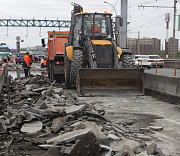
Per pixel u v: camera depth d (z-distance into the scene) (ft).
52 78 74.95
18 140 21.21
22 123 24.30
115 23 57.31
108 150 16.72
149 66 139.13
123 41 122.93
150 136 24.23
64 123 23.39
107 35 56.90
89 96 47.34
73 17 62.54
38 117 25.09
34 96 41.98
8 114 29.91
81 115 26.13
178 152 20.29
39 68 131.85
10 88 53.36
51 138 20.31
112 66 52.06
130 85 49.78
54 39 73.87
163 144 22.06
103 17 57.21
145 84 56.44
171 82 46.42
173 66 152.66
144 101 42.78
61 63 72.13
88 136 16.20
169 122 29.27
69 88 58.90
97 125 21.35
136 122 29.19
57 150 17.26
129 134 23.30
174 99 43.91
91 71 48.16
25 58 80.02
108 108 36.96
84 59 55.67
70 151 16.75
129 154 16.44
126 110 35.58
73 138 18.71
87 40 53.98
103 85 49.37
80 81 48.75
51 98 34.88
